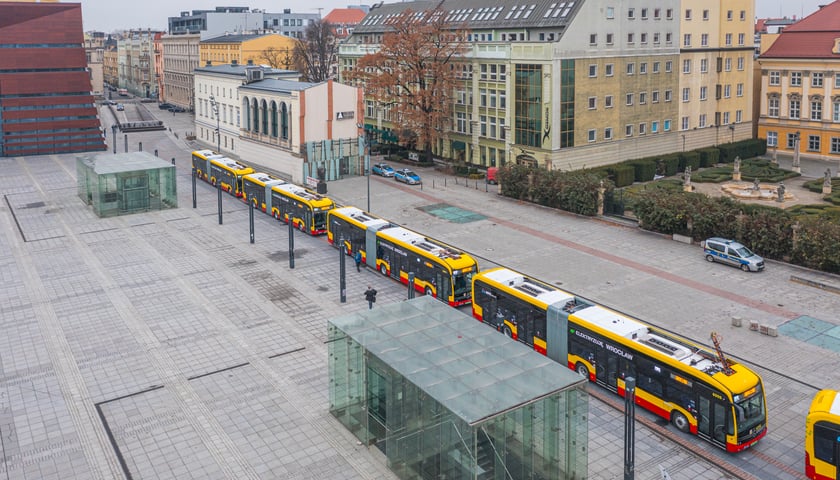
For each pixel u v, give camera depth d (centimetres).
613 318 3212
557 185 6300
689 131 8425
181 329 3941
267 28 19475
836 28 8469
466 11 9312
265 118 8325
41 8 9869
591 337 3180
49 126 10088
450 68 8256
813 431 2473
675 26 7981
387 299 4328
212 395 3206
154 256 5266
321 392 3225
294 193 6006
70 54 10069
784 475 2581
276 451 2766
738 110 8938
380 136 9800
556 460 2452
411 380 2458
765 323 3862
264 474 2619
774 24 11112
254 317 4094
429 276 4275
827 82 8381
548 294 3509
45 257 5288
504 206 6538
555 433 2433
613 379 3106
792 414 2989
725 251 4809
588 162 7438
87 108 10250
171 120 14288
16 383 3341
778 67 8850
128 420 3003
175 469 2655
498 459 2294
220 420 2994
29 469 2658
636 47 7638
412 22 8412
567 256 5075
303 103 7462
